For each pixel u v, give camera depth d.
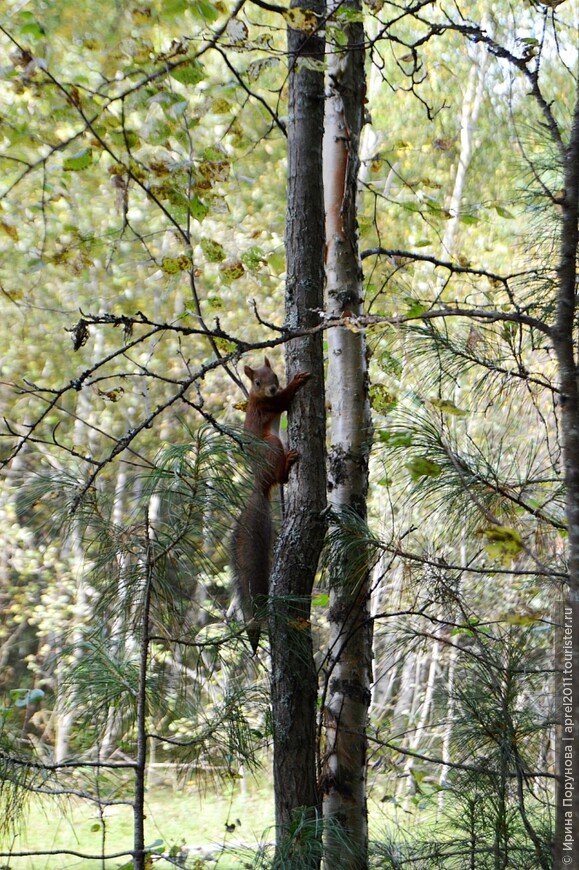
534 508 4.88
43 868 9.50
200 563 4.02
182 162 5.62
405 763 7.89
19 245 13.57
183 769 4.49
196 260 15.98
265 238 16.58
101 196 14.49
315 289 5.42
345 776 5.33
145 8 6.11
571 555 3.55
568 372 3.80
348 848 4.02
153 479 3.98
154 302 16.73
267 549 5.52
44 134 6.20
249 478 4.23
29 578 16.05
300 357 5.36
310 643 4.92
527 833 4.48
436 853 4.67
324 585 5.88
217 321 4.80
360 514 5.63
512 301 4.91
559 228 5.25
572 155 4.01
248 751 4.34
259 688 4.58
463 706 4.61
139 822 3.82
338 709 5.41
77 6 6.73
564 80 12.35
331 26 5.27
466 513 4.57
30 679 15.09
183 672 4.17
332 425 5.77
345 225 5.81
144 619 3.91
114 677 4.22
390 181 16.72
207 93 6.26
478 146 17.62
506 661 4.62
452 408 4.50
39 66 5.48
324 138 5.90
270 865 4.15
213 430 4.07
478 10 16.03
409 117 18.80
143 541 3.98
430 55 17.38
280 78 13.69
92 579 4.16
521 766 4.54
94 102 5.75
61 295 16.47
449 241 16.25
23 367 16.73
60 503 4.34
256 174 16.81
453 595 4.80
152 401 16.66
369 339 6.60
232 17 5.29
